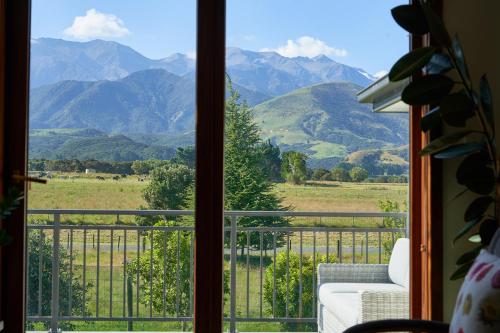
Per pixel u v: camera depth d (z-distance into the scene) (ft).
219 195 10.25
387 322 7.59
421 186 10.83
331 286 13.44
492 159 9.32
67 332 12.19
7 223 10.09
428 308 10.48
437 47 9.27
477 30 10.42
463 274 9.51
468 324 6.51
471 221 9.50
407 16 9.55
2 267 10.04
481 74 10.42
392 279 12.79
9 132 10.13
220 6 10.34
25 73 10.19
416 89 9.39
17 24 10.18
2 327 9.69
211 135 10.25
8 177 10.09
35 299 11.85
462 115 9.32
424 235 10.67
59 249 11.89
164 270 12.75
